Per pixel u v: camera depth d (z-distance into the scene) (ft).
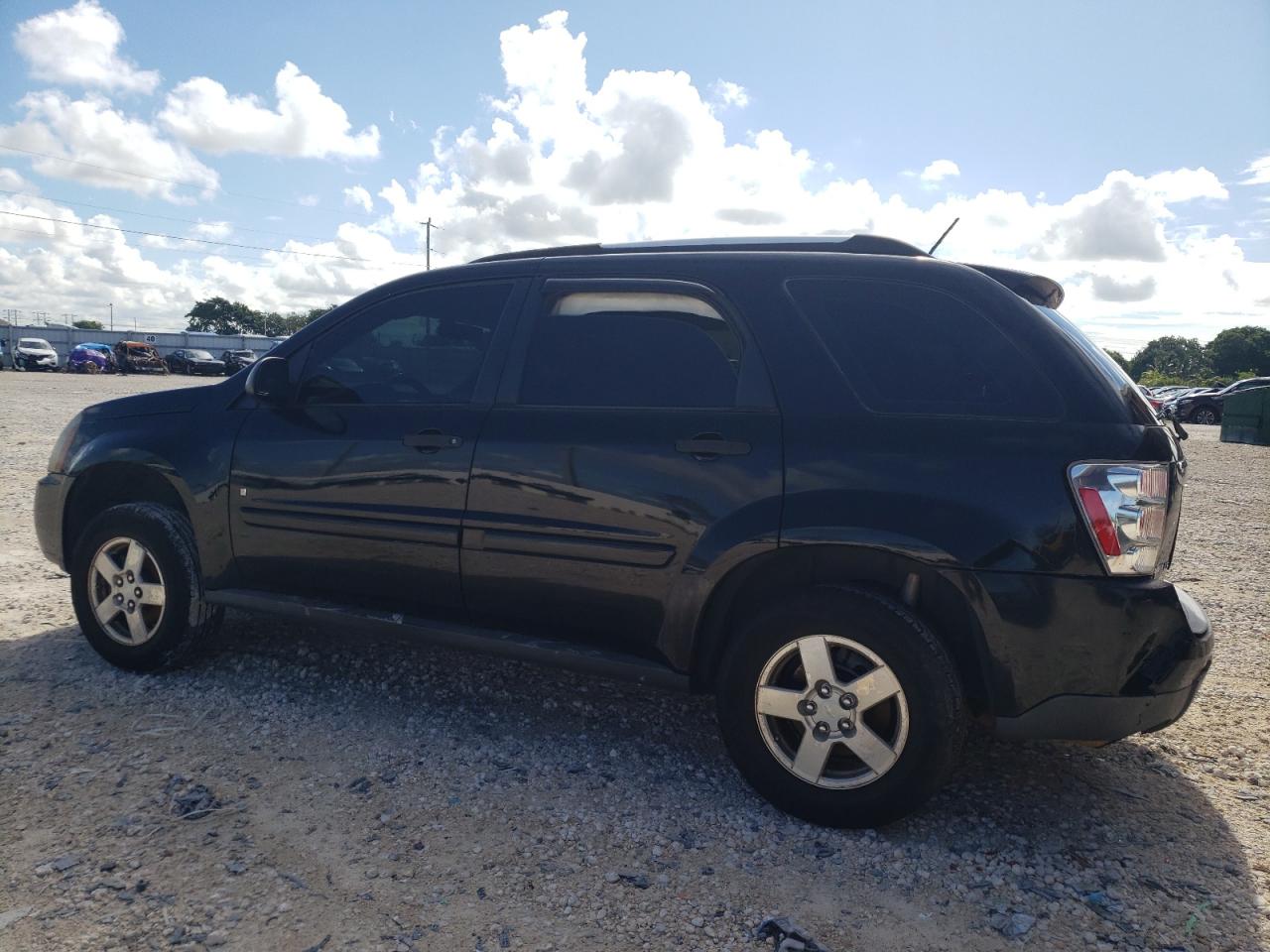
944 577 8.37
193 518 12.19
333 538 11.30
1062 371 8.61
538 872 8.07
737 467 9.16
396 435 10.96
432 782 9.69
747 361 9.56
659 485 9.45
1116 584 8.08
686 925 7.38
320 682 12.44
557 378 10.44
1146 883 8.18
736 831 8.87
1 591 16.63
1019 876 8.23
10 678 12.32
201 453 12.16
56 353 140.67
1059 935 7.38
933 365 9.04
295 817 8.87
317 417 11.64
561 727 11.27
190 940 6.98
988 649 8.36
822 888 7.96
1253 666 14.42
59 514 13.25
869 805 8.67
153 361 147.43
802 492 8.86
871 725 8.80
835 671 8.78
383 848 8.38
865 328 9.36
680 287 10.11
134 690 12.00
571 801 9.37
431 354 11.33
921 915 7.60
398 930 7.19
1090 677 8.15
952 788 9.90
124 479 13.25
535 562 10.11
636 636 9.82
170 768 9.82
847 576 9.12
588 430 9.93
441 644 10.89
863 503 8.61
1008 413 8.62
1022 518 8.21
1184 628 8.20
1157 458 8.28
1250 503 34.17
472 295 11.32
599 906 7.59
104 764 9.87
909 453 8.65
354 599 11.48
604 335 10.38
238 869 7.95
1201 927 7.53
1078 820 9.29
